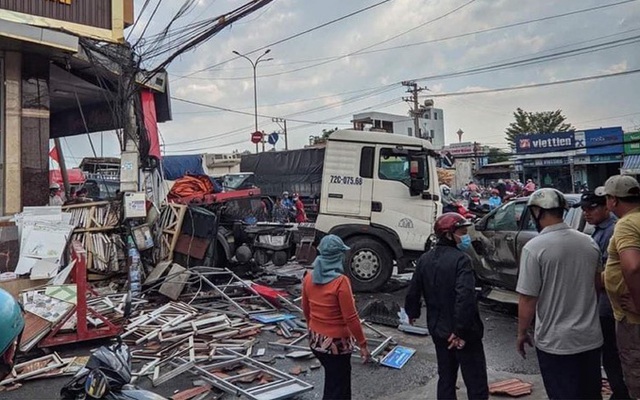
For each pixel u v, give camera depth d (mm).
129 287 8172
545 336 3145
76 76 11180
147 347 5910
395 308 7258
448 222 3781
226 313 7180
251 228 10672
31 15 9367
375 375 5109
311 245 10352
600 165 30219
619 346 3289
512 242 7203
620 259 3078
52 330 5680
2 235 7977
